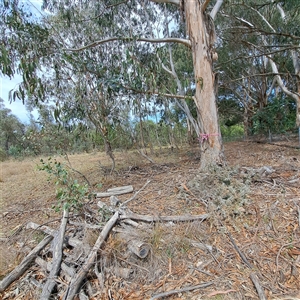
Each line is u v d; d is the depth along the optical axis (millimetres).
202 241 2035
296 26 5730
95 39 5074
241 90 12336
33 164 8094
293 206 2430
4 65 3418
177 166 5078
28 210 3428
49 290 1593
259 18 7258
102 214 2385
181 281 1621
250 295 1464
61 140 5094
